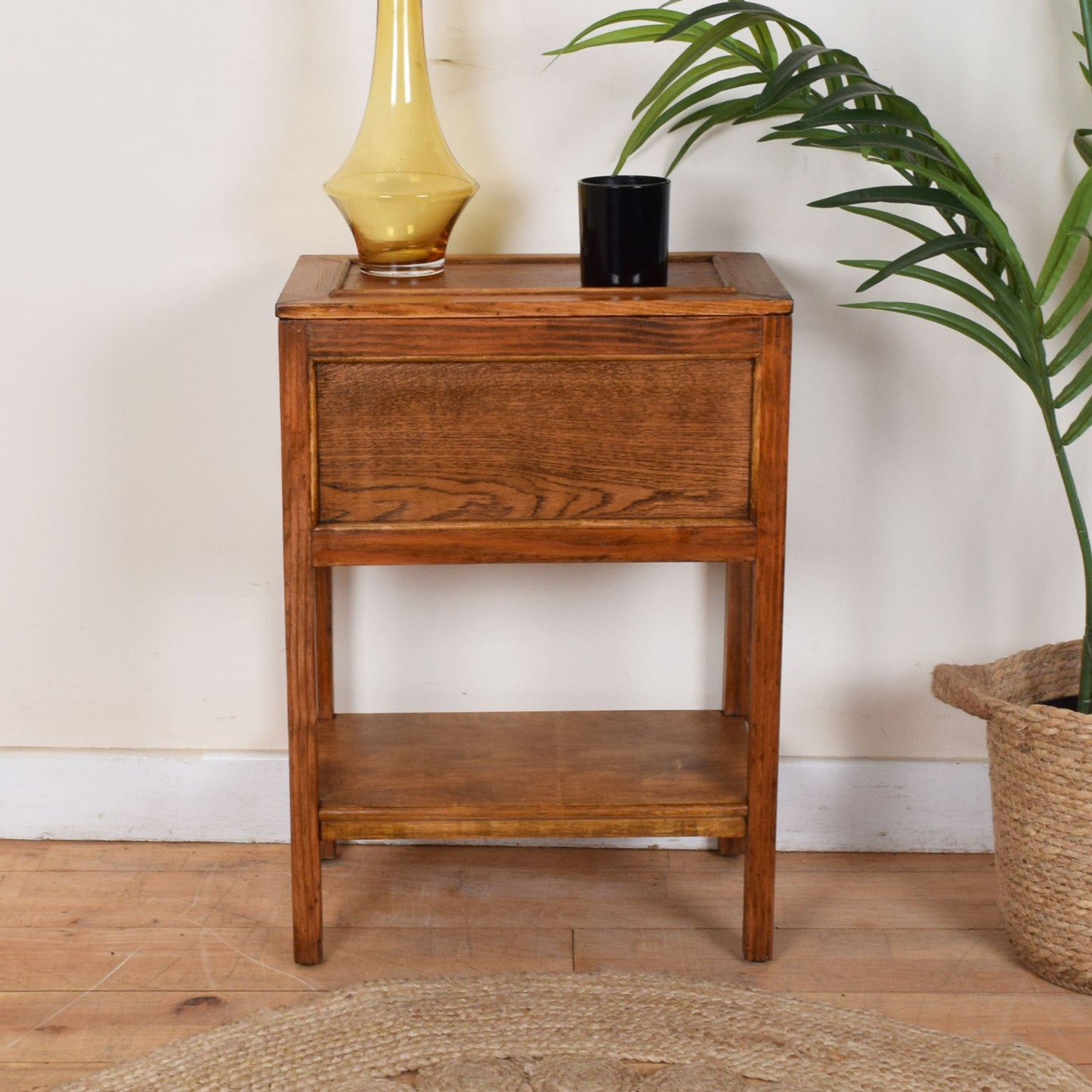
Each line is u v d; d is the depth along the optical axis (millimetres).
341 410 1454
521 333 1429
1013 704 1527
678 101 1695
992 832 1863
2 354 1769
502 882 1807
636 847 1894
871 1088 1422
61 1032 1504
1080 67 1546
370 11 1662
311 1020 1519
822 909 1754
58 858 1854
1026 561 1838
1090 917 1535
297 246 1740
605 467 1482
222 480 1815
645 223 1476
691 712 1862
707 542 1498
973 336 1517
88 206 1723
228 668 1880
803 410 1794
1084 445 1794
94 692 1884
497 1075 1434
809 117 1317
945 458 1804
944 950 1668
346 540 1483
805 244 1740
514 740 1761
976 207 1396
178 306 1758
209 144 1705
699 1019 1525
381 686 1883
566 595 1848
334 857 1851
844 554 1841
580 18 1674
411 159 1520
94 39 1670
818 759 1895
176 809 1895
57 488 1814
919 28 1673
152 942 1668
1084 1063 1466
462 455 1474
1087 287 1460
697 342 1437
